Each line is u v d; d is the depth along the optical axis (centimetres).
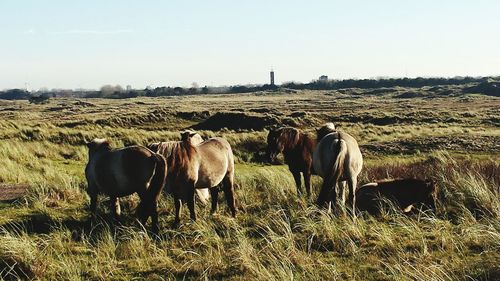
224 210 1139
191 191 991
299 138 1197
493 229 845
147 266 777
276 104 8906
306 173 1220
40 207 1126
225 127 3925
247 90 18650
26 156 2041
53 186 1338
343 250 832
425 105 7662
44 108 8656
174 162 954
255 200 1238
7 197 1280
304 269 732
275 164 2216
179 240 894
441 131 3394
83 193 1275
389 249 821
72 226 1002
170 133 3008
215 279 727
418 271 682
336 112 5788
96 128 3278
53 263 764
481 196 1089
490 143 2488
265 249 814
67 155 2273
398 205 1063
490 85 11050
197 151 1002
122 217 1035
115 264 783
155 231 928
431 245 838
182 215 1073
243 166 2117
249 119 3997
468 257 775
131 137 2769
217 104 9412
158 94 17762
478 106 6950
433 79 15800
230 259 794
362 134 3288
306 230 922
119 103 10625
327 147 1013
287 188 1289
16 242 796
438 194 1169
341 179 1033
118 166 928
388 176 1362
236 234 892
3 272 744
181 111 4906
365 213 1038
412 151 2455
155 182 916
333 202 1077
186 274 746
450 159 1725
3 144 2138
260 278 692
